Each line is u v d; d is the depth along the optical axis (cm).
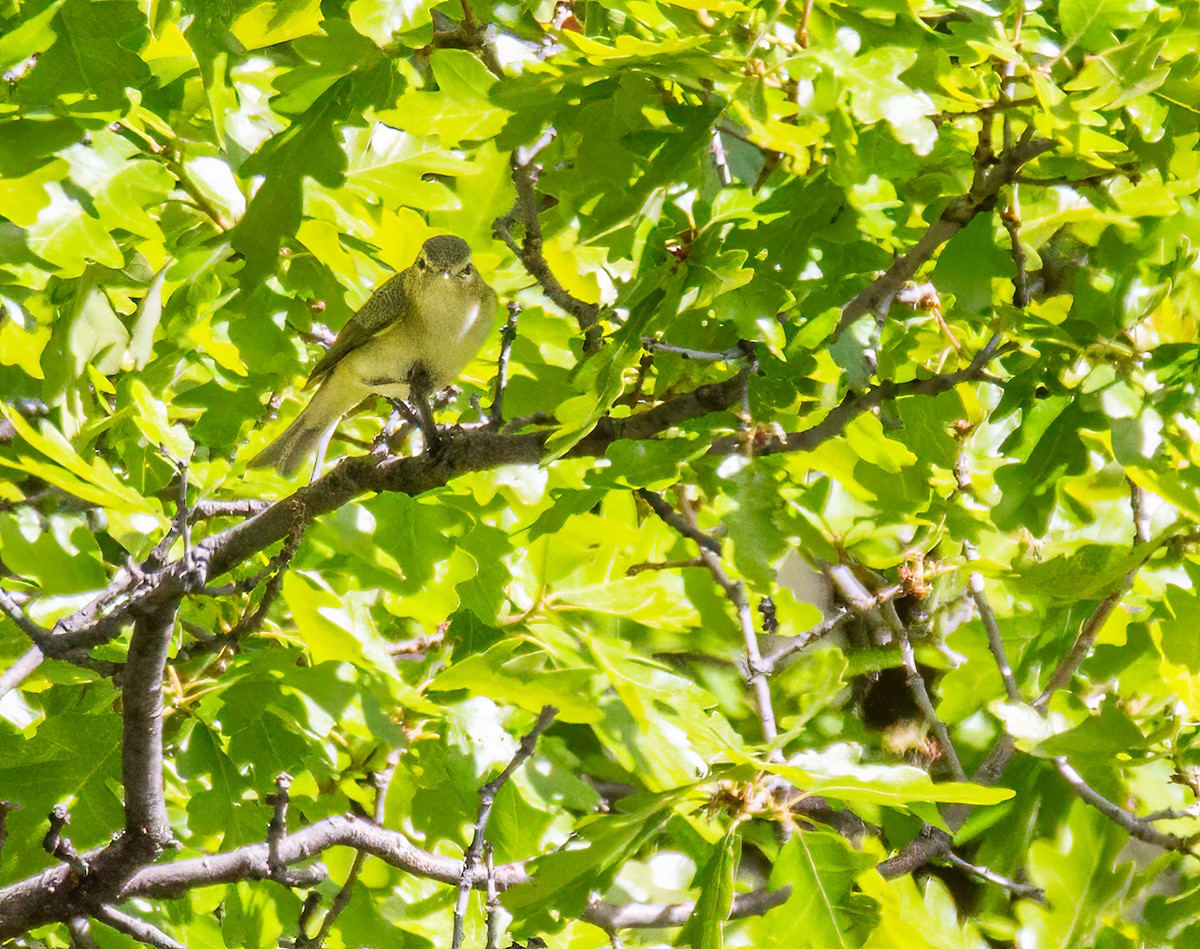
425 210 1026
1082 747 895
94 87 741
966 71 739
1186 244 779
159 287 866
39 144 753
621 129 739
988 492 1032
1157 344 865
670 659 1238
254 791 930
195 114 935
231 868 821
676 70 661
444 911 1086
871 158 753
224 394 1070
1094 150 682
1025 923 1085
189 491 968
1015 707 927
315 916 1070
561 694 819
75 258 795
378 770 1027
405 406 804
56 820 717
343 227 934
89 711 896
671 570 1084
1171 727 896
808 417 920
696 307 719
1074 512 920
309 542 868
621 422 768
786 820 793
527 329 1051
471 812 1062
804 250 809
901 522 1011
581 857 754
